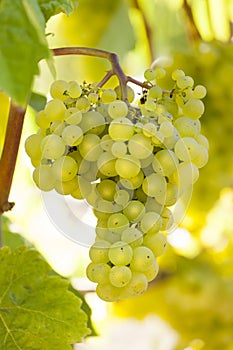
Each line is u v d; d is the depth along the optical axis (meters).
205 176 1.26
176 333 1.59
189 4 1.43
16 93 0.67
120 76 0.81
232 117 1.24
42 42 0.68
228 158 1.25
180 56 1.23
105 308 1.46
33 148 0.81
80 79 1.46
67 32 1.51
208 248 1.58
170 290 1.56
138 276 0.78
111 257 0.77
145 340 2.30
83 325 0.91
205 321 1.57
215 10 1.51
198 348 1.59
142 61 1.68
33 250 0.91
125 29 1.54
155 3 1.74
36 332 0.91
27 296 0.91
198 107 0.83
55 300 0.91
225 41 1.42
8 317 0.91
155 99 0.81
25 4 0.68
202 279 1.56
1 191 0.91
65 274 1.32
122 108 0.76
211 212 1.45
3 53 0.68
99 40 1.52
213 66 1.23
